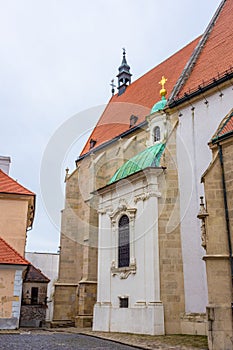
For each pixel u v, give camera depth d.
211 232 16.22
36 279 47.50
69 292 34.06
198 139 23.45
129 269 23.36
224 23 28.20
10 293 22.25
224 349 14.37
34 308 44.75
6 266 22.52
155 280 21.33
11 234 26.92
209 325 14.75
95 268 30.91
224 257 15.59
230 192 16.52
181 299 21.25
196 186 22.52
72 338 18.33
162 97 29.77
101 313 24.45
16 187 28.52
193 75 26.77
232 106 21.98
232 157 16.91
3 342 15.06
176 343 16.34
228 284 15.23
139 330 21.22
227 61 24.08
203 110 23.73
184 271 21.66
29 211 30.44
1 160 34.41
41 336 18.89
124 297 23.20
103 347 14.87
